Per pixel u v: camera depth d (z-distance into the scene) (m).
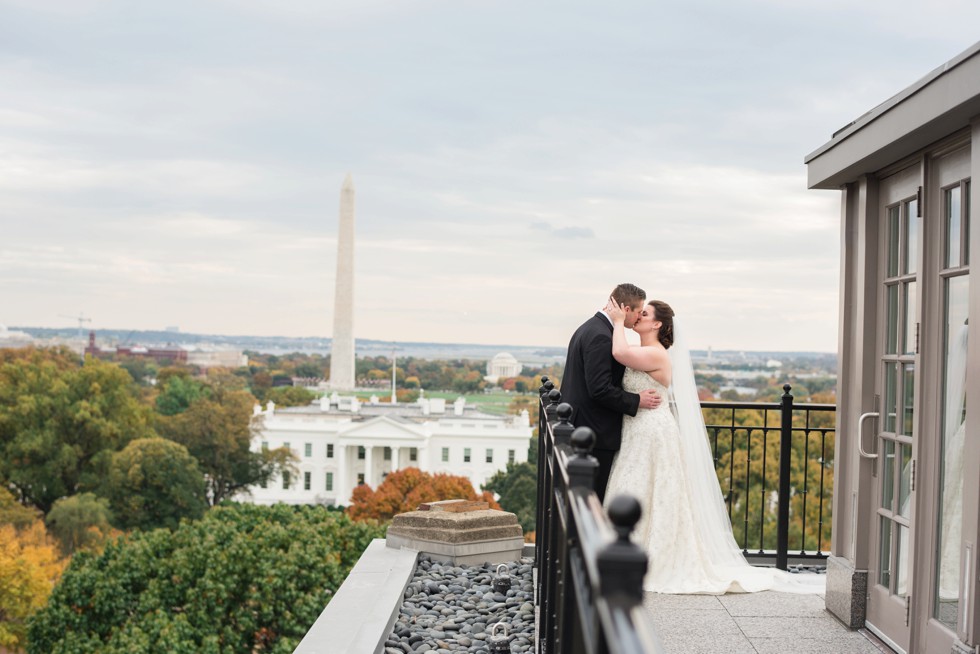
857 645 5.01
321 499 99.69
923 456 4.56
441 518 7.84
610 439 6.25
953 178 4.32
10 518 57.38
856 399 5.49
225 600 20.36
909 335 4.92
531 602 6.53
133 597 22.31
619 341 6.17
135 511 68.06
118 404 75.88
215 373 130.00
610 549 1.34
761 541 7.71
